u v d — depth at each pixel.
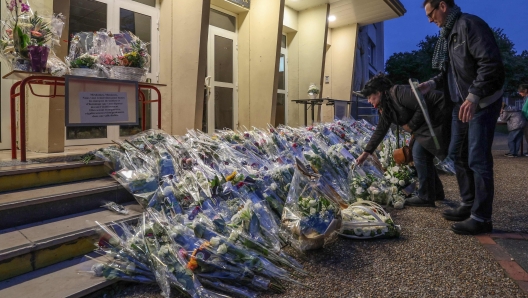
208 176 3.21
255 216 2.58
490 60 2.68
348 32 10.35
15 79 3.80
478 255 2.58
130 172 3.09
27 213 2.52
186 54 5.52
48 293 1.96
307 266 2.47
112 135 5.27
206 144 3.88
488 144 2.92
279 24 6.86
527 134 8.46
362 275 2.33
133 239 2.33
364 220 3.00
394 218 3.52
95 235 2.44
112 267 2.18
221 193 2.99
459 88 3.01
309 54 8.92
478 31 2.75
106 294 2.12
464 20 2.85
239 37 7.43
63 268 2.25
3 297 1.90
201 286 2.10
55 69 3.33
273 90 7.01
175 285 2.10
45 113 3.88
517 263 2.43
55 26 3.52
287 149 4.25
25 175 2.85
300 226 2.62
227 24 7.23
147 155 3.43
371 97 3.81
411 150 4.21
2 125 4.17
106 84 3.40
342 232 2.96
